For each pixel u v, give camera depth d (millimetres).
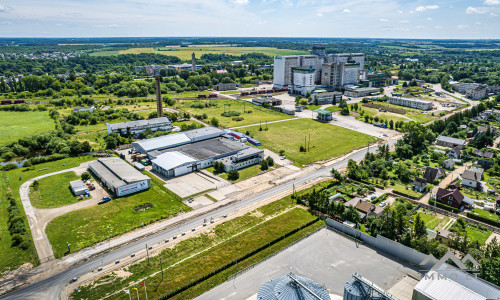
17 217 104812
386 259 87938
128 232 100875
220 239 97000
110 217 108938
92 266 85875
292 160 160250
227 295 75375
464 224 101188
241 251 90750
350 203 112250
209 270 83312
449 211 110312
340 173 143375
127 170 139625
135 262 87188
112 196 123375
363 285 68250
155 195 124812
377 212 107125
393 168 146250
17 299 75125
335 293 75375
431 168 133750
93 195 124562
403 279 79938
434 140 187250
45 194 125125
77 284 79438
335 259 87938
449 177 137375
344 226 100312
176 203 118688
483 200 116875
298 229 101375
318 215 110312
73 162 160250
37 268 85500
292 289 65938
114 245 94438
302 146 173000
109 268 84938
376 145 180875
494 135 188375
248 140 186750
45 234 99750
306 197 119500
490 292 67438
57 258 89250
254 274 82438
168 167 141375
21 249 92938
